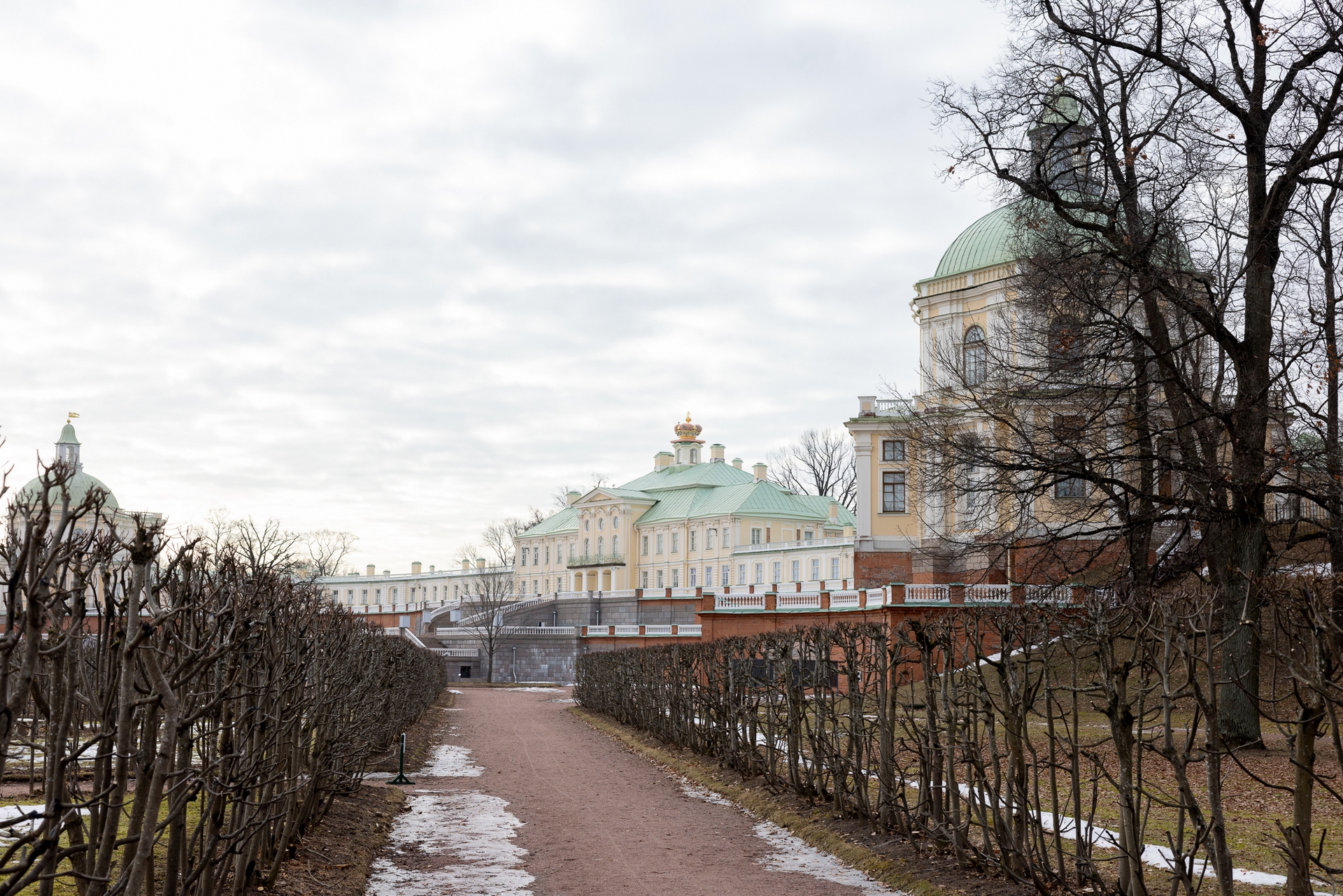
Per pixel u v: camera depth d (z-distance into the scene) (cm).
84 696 627
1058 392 2533
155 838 641
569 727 3338
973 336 4753
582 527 10662
